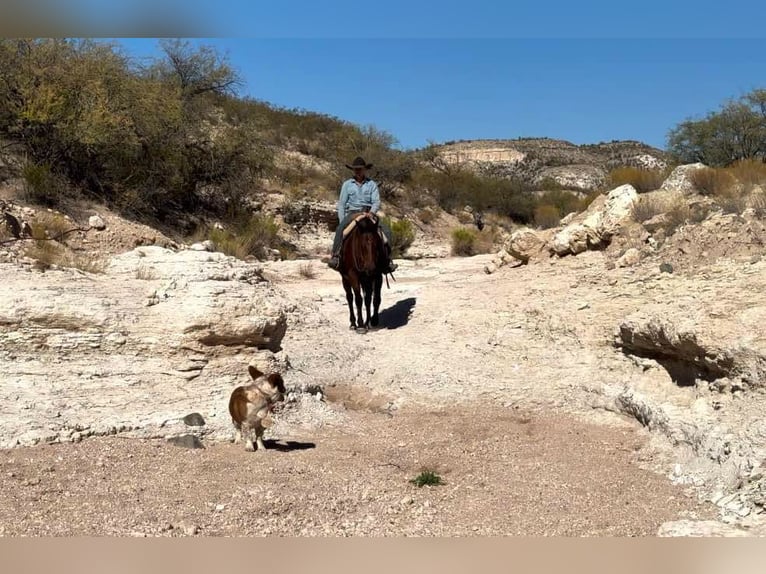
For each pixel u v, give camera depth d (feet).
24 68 64.13
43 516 17.62
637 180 61.31
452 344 39.29
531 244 52.19
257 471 21.90
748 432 21.72
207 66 93.91
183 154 80.28
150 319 28.86
